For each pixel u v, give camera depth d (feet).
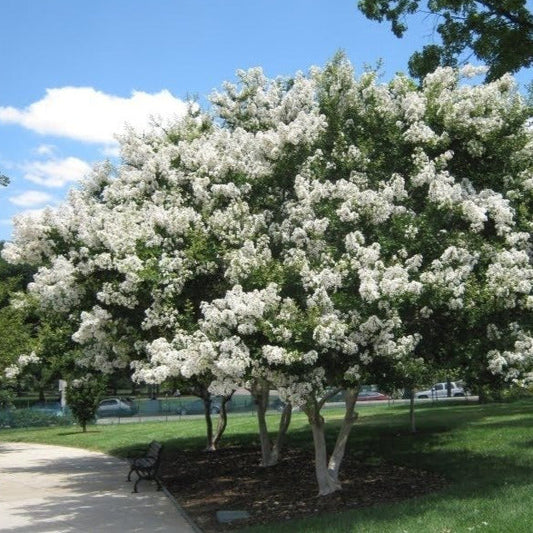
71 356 52.54
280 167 33.50
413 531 22.75
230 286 31.40
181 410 116.98
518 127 33.45
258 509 32.58
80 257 34.06
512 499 25.72
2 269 102.58
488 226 31.89
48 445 74.08
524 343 29.63
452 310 29.17
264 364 27.22
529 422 48.55
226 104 42.96
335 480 34.65
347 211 29.25
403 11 48.98
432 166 30.58
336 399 123.03
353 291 28.78
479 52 47.62
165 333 31.96
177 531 28.94
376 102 33.86
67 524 30.66
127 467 52.39
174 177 35.53
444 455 40.91
